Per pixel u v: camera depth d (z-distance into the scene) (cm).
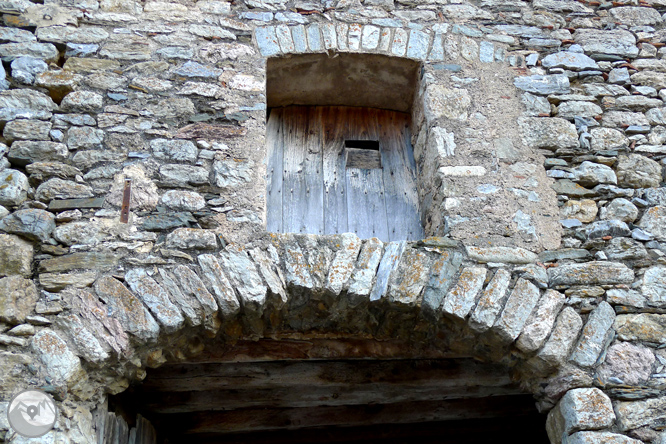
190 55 399
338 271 333
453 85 410
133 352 312
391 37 422
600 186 383
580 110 409
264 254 336
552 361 328
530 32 439
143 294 317
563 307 341
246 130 379
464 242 354
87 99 373
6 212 329
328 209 401
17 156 347
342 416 422
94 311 310
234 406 396
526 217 367
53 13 398
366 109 452
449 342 354
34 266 320
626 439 312
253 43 411
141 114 374
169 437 418
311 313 347
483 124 398
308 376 380
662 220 374
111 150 360
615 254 360
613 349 333
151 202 347
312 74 424
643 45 443
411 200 411
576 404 320
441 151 384
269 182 407
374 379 382
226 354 355
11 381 286
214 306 318
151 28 405
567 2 456
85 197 344
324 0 431
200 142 370
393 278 337
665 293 349
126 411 358
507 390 400
